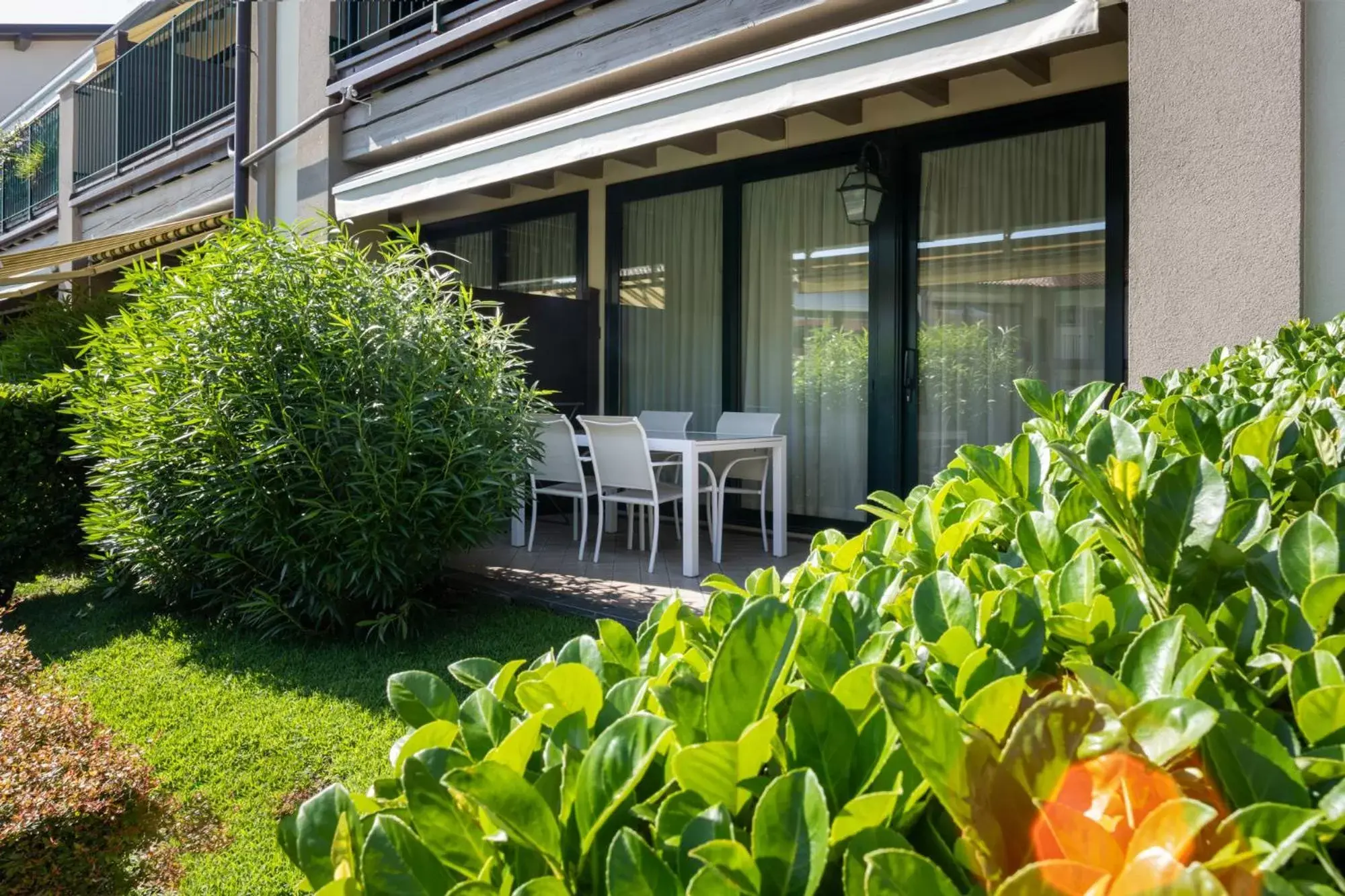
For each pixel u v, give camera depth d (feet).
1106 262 16.81
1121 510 2.77
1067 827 1.57
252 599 14.28
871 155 19.57
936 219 18.94
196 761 9.08
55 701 6.99
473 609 15.15
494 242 28.32
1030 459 4.25
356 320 13.92
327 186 26.53
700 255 23.24
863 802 1.70
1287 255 10.71
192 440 13.87
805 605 3.13
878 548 4.17
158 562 14.82
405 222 29.66
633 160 21.85
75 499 18.53
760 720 1.96
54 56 65.98
